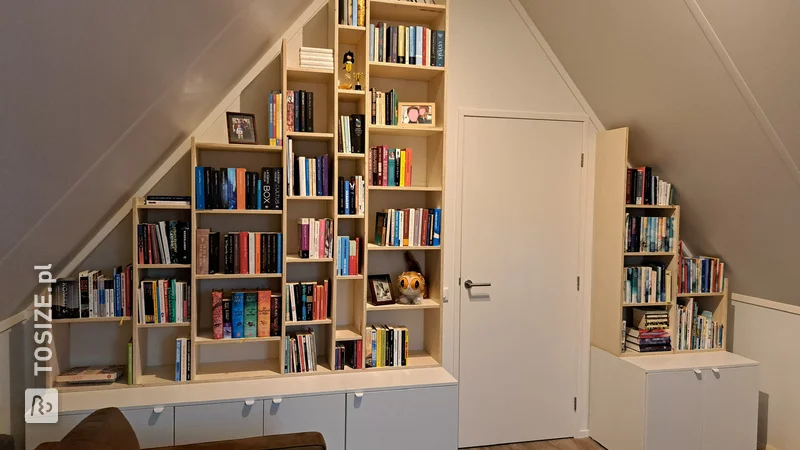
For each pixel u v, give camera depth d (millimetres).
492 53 3516
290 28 3090
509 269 3598
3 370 2348
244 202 2848
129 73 1562
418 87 3363
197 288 3018
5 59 1041
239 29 2236
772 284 3383
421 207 3383
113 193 2445
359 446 2781
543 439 3711
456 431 2898
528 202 3613
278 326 2938
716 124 2939
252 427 2656
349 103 3213
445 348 3506
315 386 2793
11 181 1440
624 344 3555
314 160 2953
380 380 2900
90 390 2705
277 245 2896
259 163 3104
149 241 2764
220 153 3029
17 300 2346
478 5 3484
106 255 2908
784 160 2709
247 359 3141
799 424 3248
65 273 2828
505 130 3553
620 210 3475
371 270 3311
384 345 3102
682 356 3516
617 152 3500
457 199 3482
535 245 3643
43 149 1460
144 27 1404
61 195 1837
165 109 2156
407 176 3119
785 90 2449
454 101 3455
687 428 3270
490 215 3553
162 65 1736
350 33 3010
